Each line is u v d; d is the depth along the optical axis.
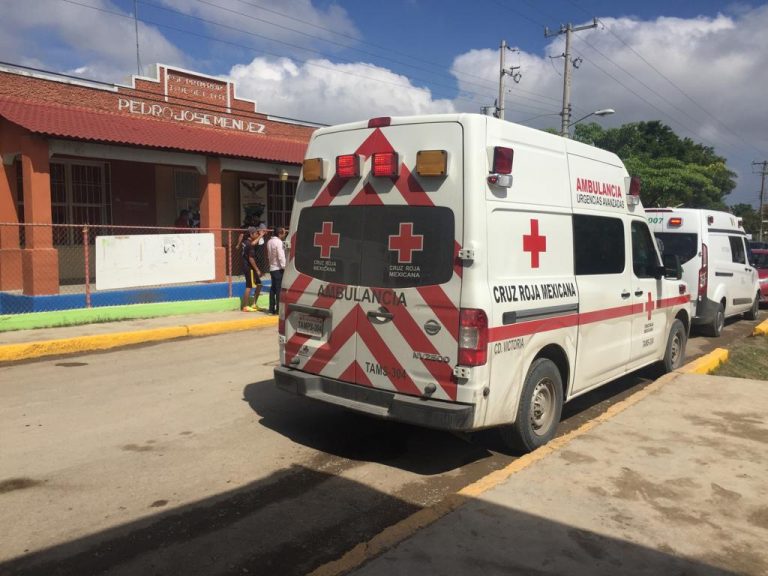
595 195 5.85
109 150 12.73
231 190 18.03
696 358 9.34
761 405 6.00
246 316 12.48
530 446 5.01
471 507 3.78
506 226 4.61
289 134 18.73
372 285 4.81
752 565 3.21
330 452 5.17
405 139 4.70
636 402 6.08
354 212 4.96
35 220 11.55
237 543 3.64
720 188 46.03
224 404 6.47
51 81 13.80
